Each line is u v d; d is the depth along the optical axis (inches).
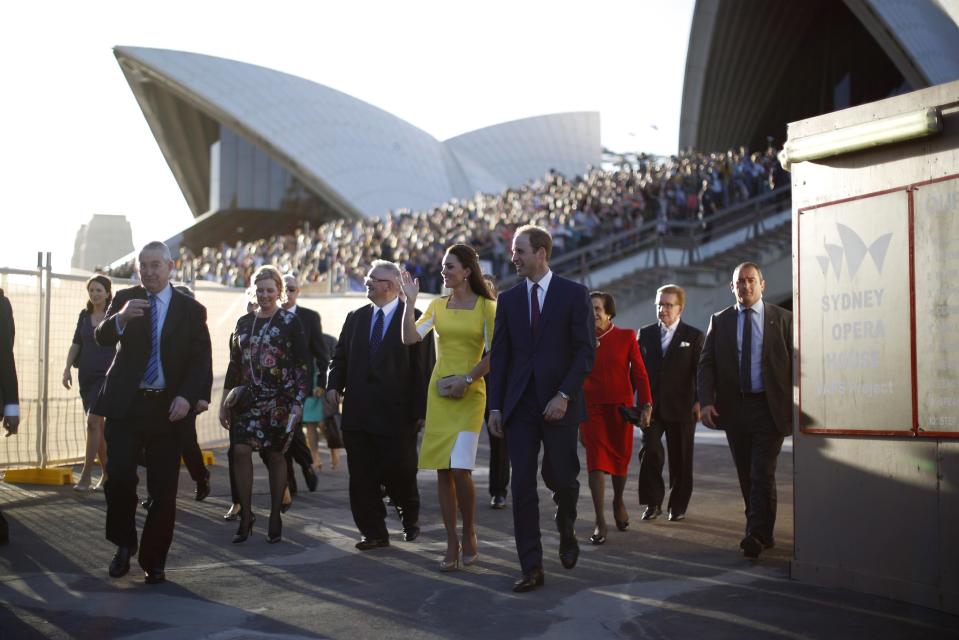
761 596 186.4
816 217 202.1
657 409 285.6
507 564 222.1
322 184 2087.8
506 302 205.3
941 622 165.5
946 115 176.7
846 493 192.5
